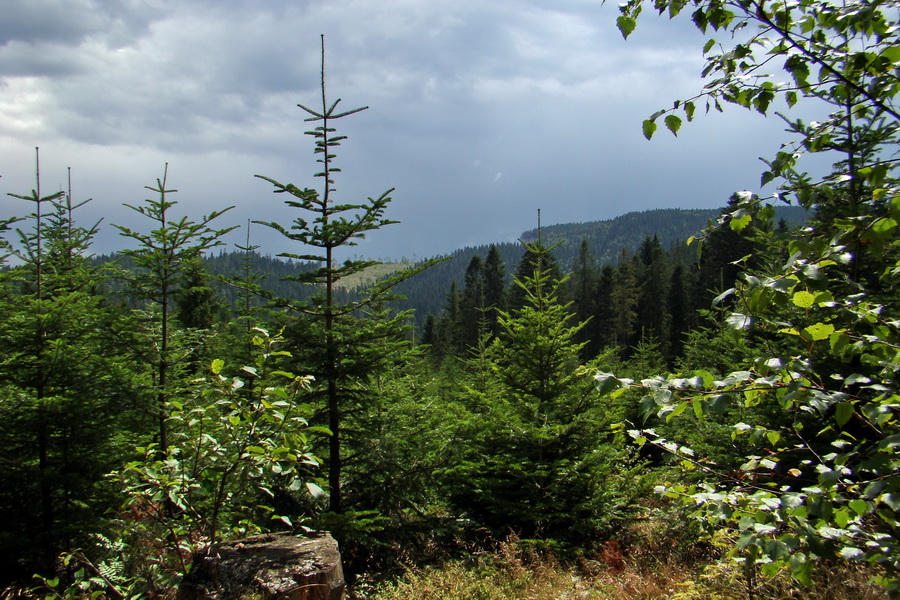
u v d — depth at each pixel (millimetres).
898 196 2029
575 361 9656
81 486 7645
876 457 2191
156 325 9320
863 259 3996
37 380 7859
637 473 9695
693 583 4879
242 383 4195
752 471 3084
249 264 14297
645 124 2893
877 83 2461
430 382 15055
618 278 56188
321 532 5066
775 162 2732
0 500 7633
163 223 9242
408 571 7074
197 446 4332
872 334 2701
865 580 4051
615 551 7727
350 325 8750
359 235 8461
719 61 2680
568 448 9242
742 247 34688
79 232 11508
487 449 9477
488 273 64562
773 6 2529
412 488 8891
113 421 8125
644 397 2449
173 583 4703
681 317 50344
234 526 5844
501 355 10211
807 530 2303
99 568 5566
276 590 3973
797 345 6965
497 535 8547
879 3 2168
